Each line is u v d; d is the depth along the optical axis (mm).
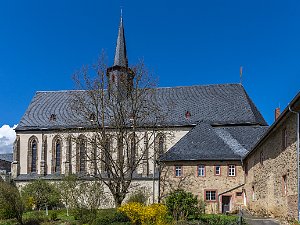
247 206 45250
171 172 49812
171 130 64562
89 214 37031
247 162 46062
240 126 61562
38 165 69375
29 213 50219
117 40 76312
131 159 46188
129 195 58031
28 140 70250
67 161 67062
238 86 69812
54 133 69562
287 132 25891
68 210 51406
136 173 61844
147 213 28281
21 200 45000
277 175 29266
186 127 64438
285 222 26312
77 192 46750
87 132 66125
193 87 71438
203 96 69250
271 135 31578
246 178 46688
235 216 33125
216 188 48562
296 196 23531
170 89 72062
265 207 34062
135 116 48719
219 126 63156
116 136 49500
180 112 67062
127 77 49531
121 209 29719
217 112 65500
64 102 74562
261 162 36438
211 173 49000
